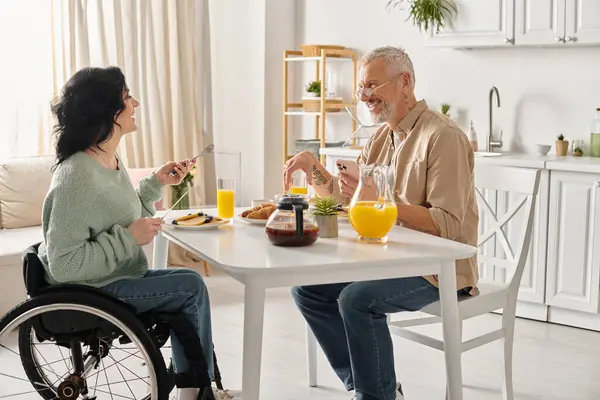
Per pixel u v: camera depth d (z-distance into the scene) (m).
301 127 5.88
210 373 2.44
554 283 4.18
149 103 5.53
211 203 6.06
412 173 2.73
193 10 5.72
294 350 3.75
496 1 4.44
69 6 4.97
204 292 2.45
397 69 2.79
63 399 2.37
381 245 2.38
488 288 2.89
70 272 2.30
